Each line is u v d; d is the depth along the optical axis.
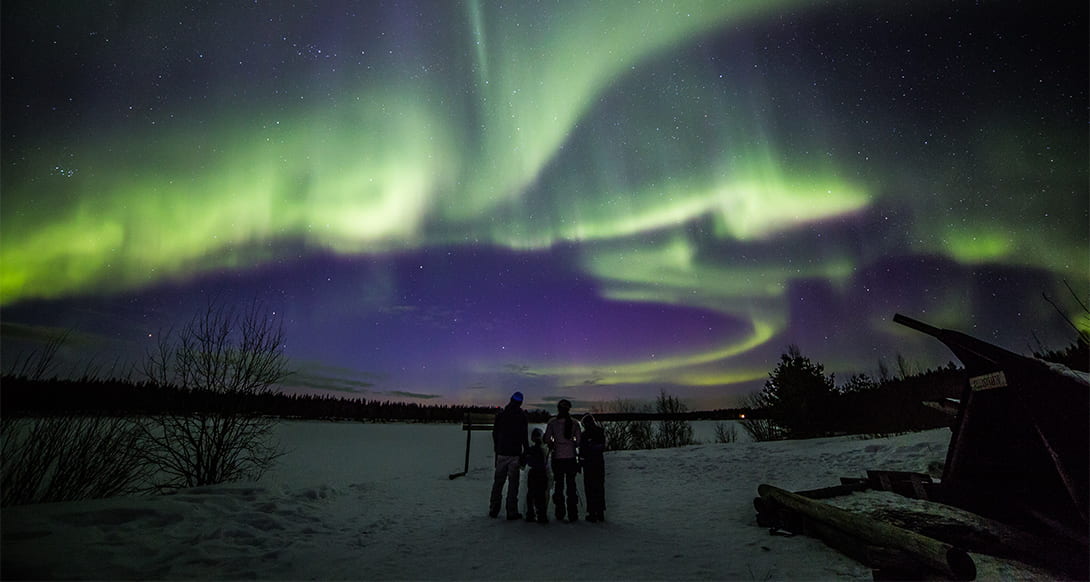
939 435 10.10
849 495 5.94
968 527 4.48
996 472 4.84
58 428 5.73
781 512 5.41
